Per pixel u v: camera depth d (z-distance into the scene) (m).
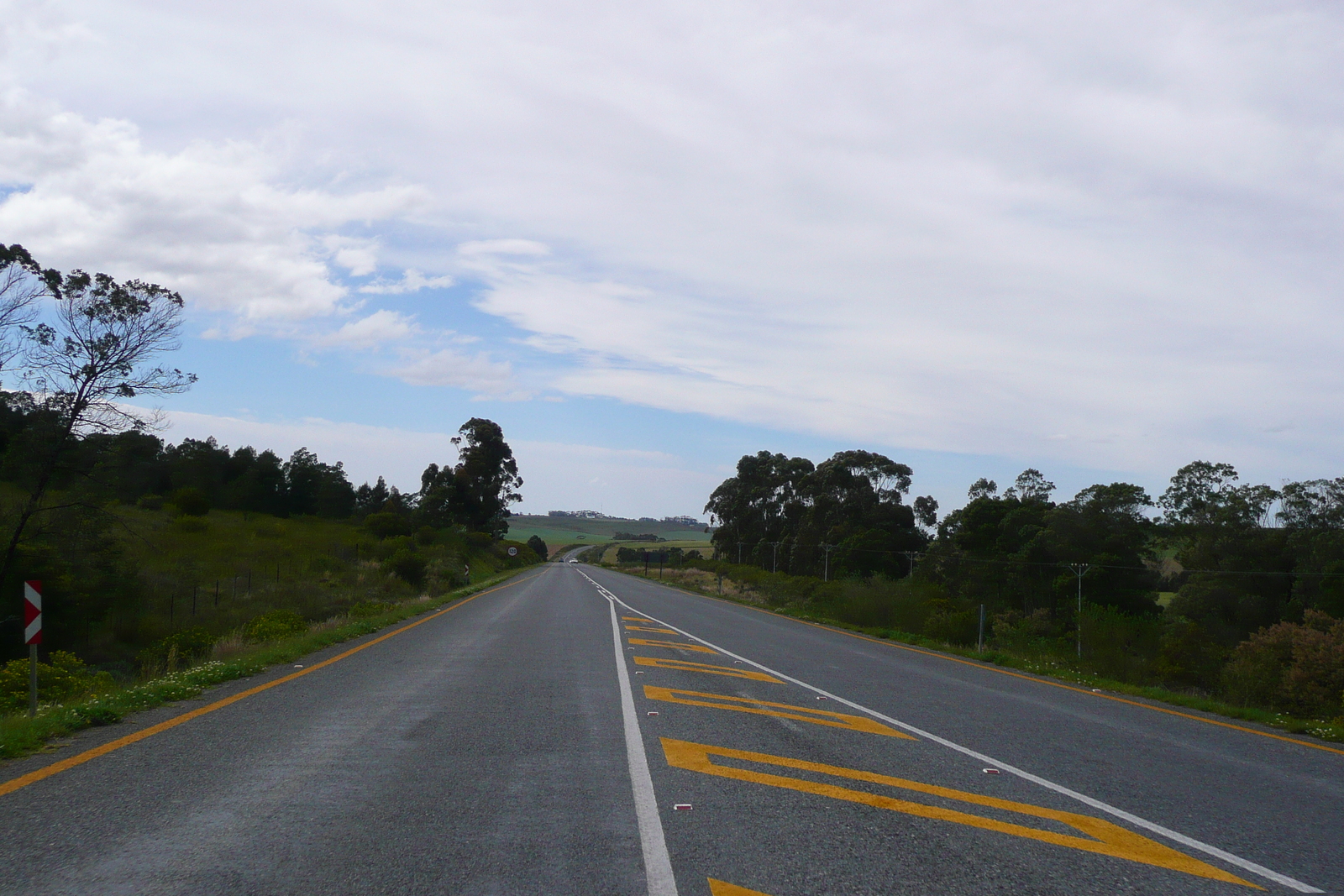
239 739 8.07
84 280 28.81
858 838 5.39
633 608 32.84
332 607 36.56
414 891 4.38
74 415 29.03
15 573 27.25
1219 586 50.59
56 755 7.35
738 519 107.31
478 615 26.98
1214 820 6.06
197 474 91.06
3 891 4.30
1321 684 20.53
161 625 30.38
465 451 116.44
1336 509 49.31
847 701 11.26
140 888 4.37
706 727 8.99
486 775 6.80
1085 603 54.47
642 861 4.87
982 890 4.56
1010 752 8.27
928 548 80.31
